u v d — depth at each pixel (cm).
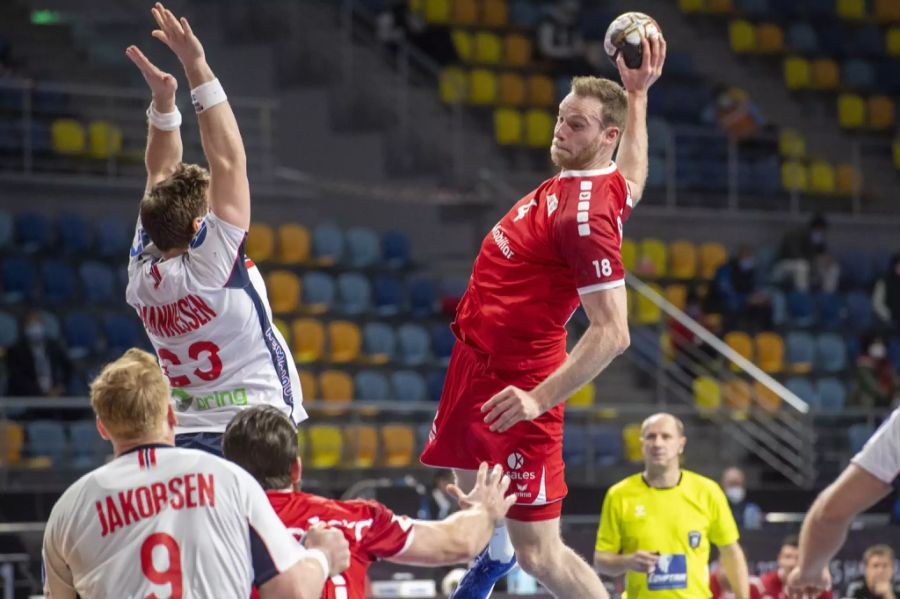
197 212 1110
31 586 2466
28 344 3316
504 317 1167
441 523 1019
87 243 3947
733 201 4931
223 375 1127
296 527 987
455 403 1214
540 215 1161
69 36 4622
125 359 963
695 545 1980
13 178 3991
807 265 4572
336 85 4731
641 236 4762
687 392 3991
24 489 2866
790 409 4075
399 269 4350
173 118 1250
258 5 4759
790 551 2275
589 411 3606
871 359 4128
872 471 863
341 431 3450
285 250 4181
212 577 908
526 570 1246
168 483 922
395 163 4644
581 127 1152
